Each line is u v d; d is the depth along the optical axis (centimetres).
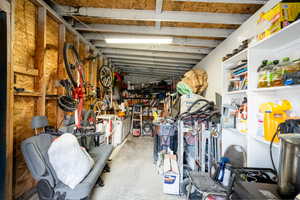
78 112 229
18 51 181
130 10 239
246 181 108
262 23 156
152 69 617
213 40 334
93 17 257
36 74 204
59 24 256
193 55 426
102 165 194
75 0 222
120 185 231
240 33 243
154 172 277
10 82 158
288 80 111
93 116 296
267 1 188
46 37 226
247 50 159
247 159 154
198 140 233
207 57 387
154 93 702
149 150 414
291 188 80
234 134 200
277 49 152
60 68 254
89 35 336
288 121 109
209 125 233
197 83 358
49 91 235
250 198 84
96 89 391
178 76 712
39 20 210
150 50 407
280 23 120
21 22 185
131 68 615
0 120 151
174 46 384
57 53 254
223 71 213
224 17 236
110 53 448
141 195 207
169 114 430
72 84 228
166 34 298
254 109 156
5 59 153
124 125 544
